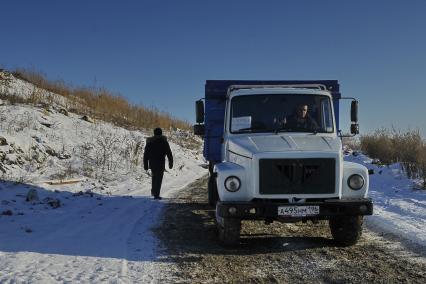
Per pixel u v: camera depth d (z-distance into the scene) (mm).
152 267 6258
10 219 8750
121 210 10523
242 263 6586
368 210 7035
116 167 16703
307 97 8320
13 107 18109
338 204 6969
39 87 23531
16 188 11445
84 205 10852
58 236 7746
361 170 7293
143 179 16203
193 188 15328
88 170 15297
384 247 7516
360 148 26625
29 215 9234
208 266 6398
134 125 25797
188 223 9375
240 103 8352
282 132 8055
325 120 8242
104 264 6289
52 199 10695
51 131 17172
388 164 19172
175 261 6590
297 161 6984
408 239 7938
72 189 12773
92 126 19922
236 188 7102
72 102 23906
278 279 5914
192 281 5734
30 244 7148
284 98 8312
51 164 14688
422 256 6953
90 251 6922
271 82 10656
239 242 7465
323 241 7949
